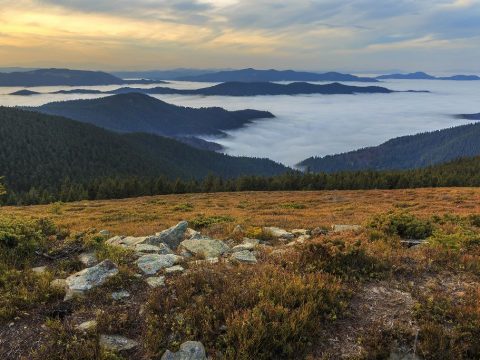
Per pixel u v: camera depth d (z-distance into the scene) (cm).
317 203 4447
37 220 1162
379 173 10375
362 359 584
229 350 571
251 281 757
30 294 721
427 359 595
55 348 592
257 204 4234
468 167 10806
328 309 681
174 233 1247
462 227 1307
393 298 738
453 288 787
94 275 794
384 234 1201
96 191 9544
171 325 636
